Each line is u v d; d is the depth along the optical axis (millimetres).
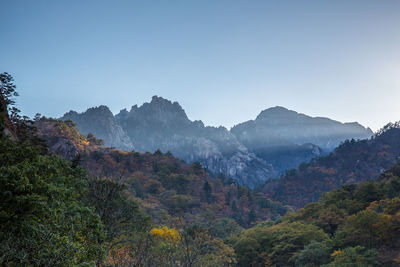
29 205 17625
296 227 89750
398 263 61438
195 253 17234
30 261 14180
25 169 20281
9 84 48625
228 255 61281
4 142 23406
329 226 92938
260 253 82125
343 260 59844
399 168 155000
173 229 38719
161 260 17484
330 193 123375
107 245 21844
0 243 14812
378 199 106875
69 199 24922
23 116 63188
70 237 15906
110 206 26469
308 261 68500
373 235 71250
